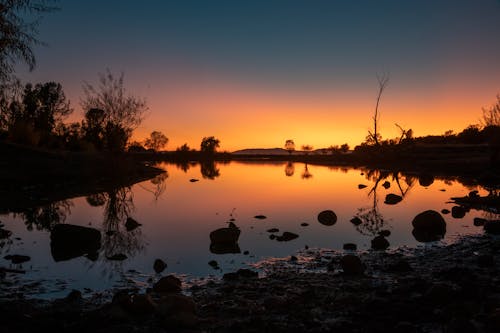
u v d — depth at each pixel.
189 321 5.44
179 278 8.44
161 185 31.78
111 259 10.12
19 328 5.13
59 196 22.80
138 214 17.70
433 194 25.17
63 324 5.57
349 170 56.22
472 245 11.07
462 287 6.63
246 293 7.12
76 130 52.28
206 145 126.12
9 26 7.53
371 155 70.62
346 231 13.69
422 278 7.85
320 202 21.67
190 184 33.09
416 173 45.16
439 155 60.97
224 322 5.64
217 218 16.58
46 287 7.79
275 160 112.31
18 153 32.06
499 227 12.77
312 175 45.66
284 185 32.34
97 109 31.77
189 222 15.69
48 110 55.06
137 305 5.94
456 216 16.47
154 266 9.20
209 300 6.76
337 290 7.13
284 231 13.72
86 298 7.05
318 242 11.98
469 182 33.47
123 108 32.19
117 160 33.66
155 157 117.06
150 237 12.88
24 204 19.62
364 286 7.34
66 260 10.00
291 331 5.19
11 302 6.66
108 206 20.05
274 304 6.28
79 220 16.14
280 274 8.52
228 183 34.31
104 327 5.43
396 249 10.97
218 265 9.47
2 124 39.47
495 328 4.79
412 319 5.41
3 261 9.89
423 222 13.87
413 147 68.75
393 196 21.73
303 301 6.48
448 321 5.29
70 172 30.67
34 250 11.10
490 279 7.46
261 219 16.20
